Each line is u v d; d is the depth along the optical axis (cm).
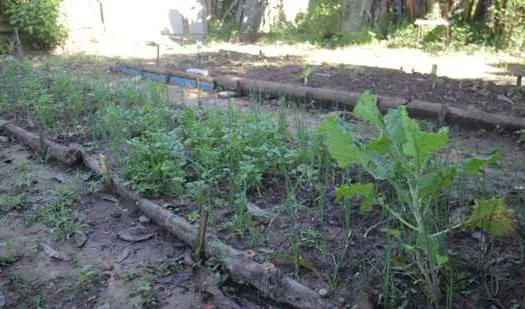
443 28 1179
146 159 404
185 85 768
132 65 870
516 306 250
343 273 283
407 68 892
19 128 539
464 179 357
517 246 301
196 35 1412
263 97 684
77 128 541
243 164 384
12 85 675
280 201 370
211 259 297
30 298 286
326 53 1077
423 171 258
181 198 371
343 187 254
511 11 1116
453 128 551
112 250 328
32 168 458
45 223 363
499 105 628
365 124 532
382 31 1285
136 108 552
